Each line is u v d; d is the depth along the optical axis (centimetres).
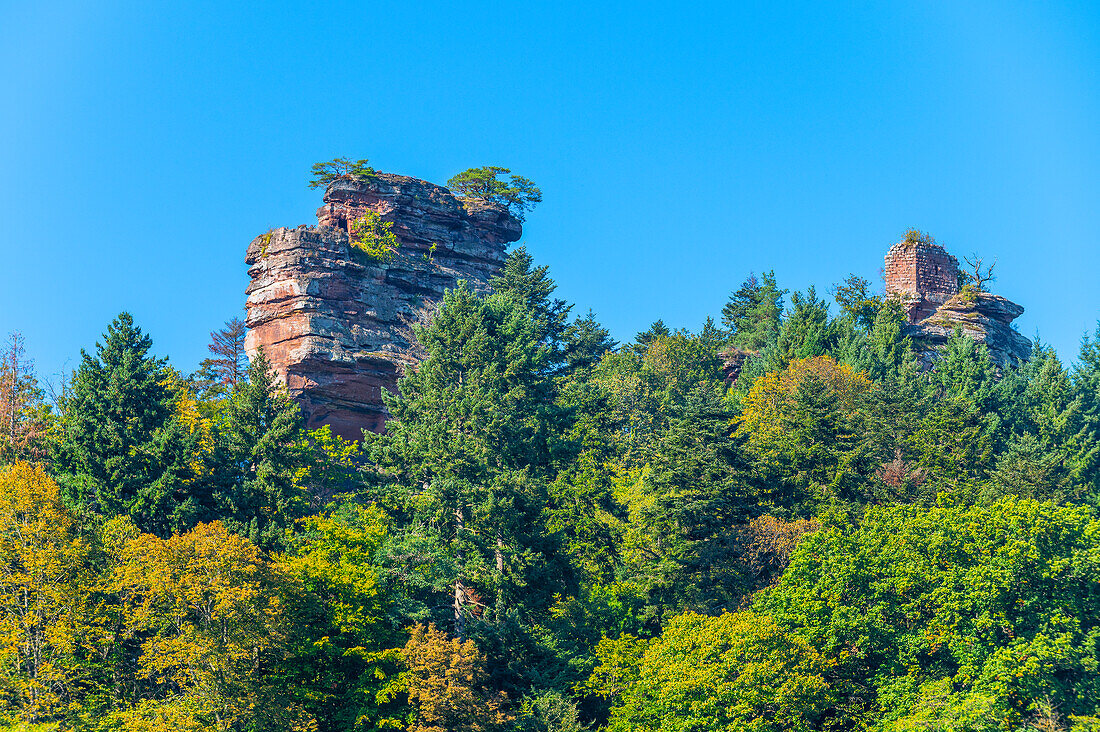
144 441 5934
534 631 5434
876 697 4691
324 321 8975
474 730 4600
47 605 4706
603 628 5806
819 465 6681
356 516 5862
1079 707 4447
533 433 6375
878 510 5406
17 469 5066
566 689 5256
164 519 5622
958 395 8012
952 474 6831
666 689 4722
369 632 5041
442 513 5616
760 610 5088
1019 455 7050
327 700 4962
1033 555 4700
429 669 4694
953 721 4191
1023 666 4381
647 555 6288
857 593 4934
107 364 6206
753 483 6512
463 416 6169
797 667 4659
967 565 4862
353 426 8881
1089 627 4725
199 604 4641
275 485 5991
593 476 6950
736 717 4556
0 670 4559
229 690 4475
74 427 5869
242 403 6347
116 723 4509
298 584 4931
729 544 6116
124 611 4809
